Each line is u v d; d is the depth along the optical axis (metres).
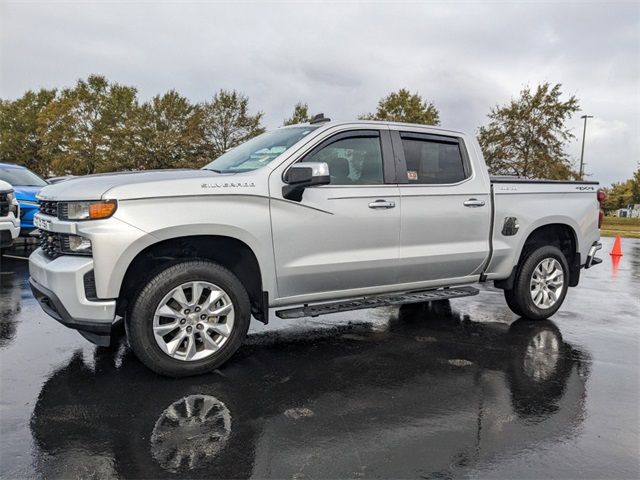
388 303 4.62
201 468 2.66
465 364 4.31
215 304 3.93
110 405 3.37
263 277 4.07
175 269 3.73
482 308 6.36
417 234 4.77
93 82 41.84
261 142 4.78
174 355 3.77
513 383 3.91
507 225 5.34
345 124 4.51
